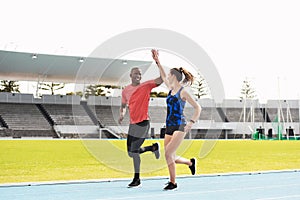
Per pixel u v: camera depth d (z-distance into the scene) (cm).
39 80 3353
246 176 801
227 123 3706
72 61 2964
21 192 577
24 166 979
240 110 4028
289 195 571
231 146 2028
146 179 725
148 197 541
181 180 728
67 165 1009
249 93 5056
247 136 3759
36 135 3266
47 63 2988
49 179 755
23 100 3516
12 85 4494
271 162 1167
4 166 974
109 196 547
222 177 780
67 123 3459
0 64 3008
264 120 4144
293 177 788
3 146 1767
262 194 578
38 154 1340
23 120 3422
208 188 630
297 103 4241
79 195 554
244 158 1295
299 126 4078
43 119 3466
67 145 1886
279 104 3706
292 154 1479
